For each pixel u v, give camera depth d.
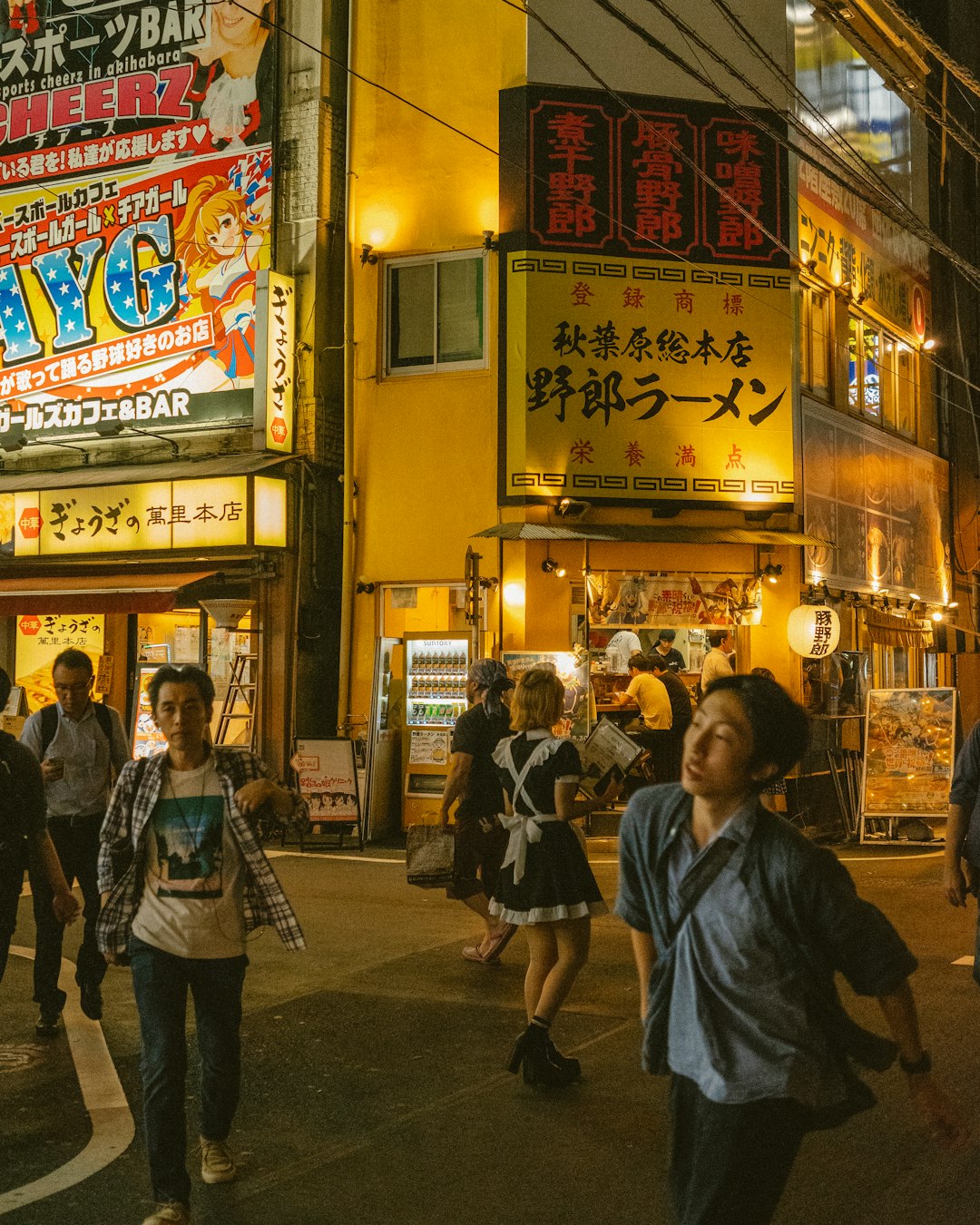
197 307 16.31
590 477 15.17
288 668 15.41
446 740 14.62
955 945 8.88
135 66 16.72
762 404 15.73
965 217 23.16
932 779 14.86
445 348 15.79
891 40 19.56
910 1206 4.46
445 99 15.70
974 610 22.62
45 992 6.77
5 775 5.69
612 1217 4.41
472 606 14.48
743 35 12.95
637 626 15.41
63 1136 5.28
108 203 16.81
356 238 15.96
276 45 16.03
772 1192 2.85
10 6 17.41
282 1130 5.34
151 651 17.22
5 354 17.38
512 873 6.02
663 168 15.57
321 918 9.98
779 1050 2.86
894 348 20.12
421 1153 5.04
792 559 16.03
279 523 15.27
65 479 16.42
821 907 2.86
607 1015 7.11
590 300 15.28
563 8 15.50
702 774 2.93
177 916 4.55
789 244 15.97
